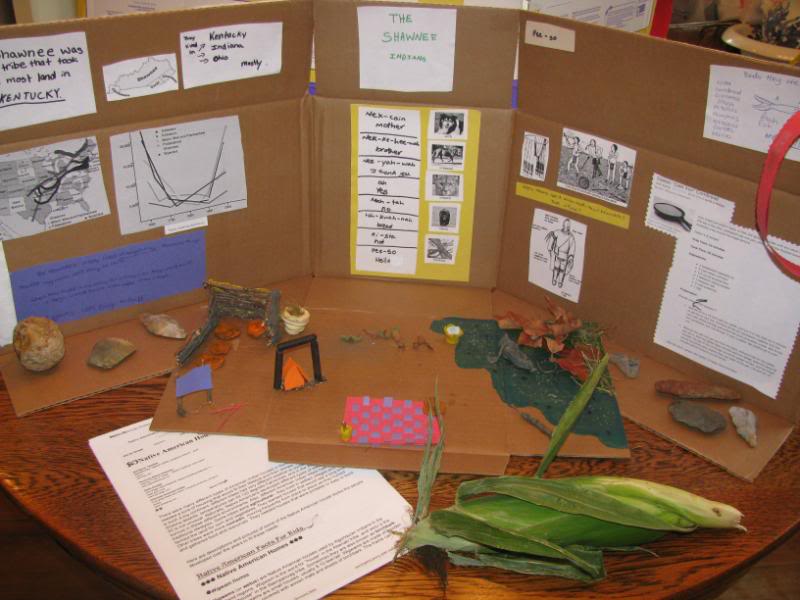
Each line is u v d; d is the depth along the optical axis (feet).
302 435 2.90
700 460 3.02
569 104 3.23
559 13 4.37
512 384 3.24
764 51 4.82
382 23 3.22
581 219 3.45
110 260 3.42
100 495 2.76
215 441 2.99
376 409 2.99
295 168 3.64
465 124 3.47
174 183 3.38
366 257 3.88
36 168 3.03
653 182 3.13
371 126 3.52
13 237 3.13
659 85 2.91
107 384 3.23
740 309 3.10
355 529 2.66
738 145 2.82
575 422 2.89
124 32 2.90
